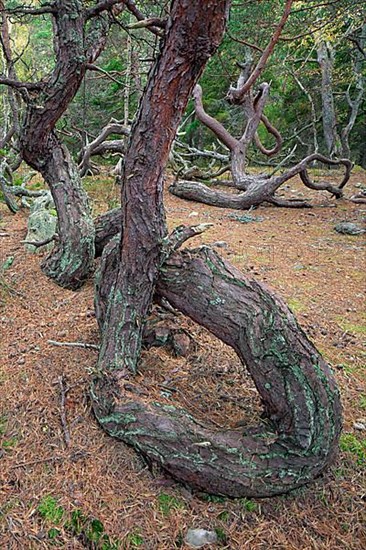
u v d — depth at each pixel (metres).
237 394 2.26
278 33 3.84
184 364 2.44
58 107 3.03
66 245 3.29
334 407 1.77
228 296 1.91
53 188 3.38
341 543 1.64
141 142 1.95
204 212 6.14
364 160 13.25
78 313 2.95
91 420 2.02
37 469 1.83
